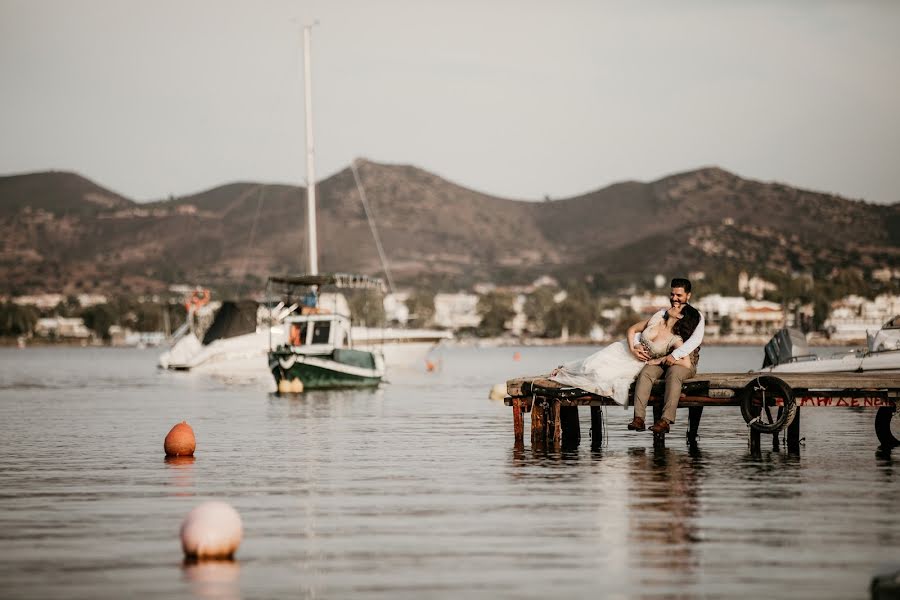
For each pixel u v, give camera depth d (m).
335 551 16.59
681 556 16.02
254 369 98.62
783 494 21.27
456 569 15.38
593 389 27.97
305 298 78.12
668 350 27.12
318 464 26.98
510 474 24.56
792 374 28.14
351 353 69.31
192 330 118.12
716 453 28.36
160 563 15.90
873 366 36.69
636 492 21.66
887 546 16.59
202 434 35.91
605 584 14.49
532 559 15.92
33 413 48.84
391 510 20.02
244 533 18.00
